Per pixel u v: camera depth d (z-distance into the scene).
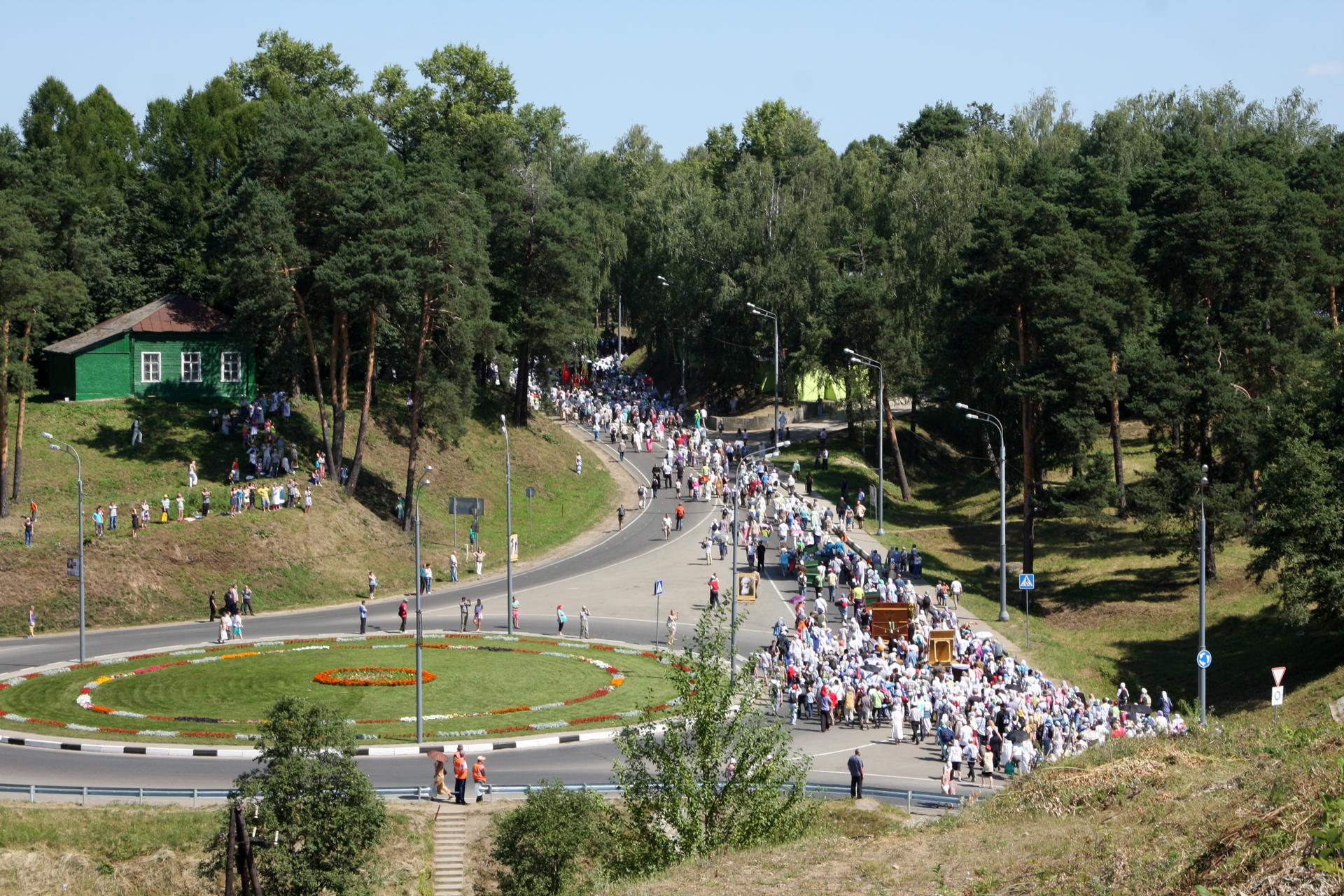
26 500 77.25
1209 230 77.56
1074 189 92.94
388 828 38.69
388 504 89.25
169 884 36.97
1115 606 74.44
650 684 58.06
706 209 127.44
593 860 36.53
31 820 38.03
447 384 86.38
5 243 73.88
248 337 88.69
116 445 84.94
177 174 104.50
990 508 98.56
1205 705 55.56
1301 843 16.45
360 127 88.62
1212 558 74.75
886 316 100.81
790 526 81.31
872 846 24.62
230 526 77.19
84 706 52.53
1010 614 71.25
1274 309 77.75
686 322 128.38
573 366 131.75
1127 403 78.75
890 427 103.62
